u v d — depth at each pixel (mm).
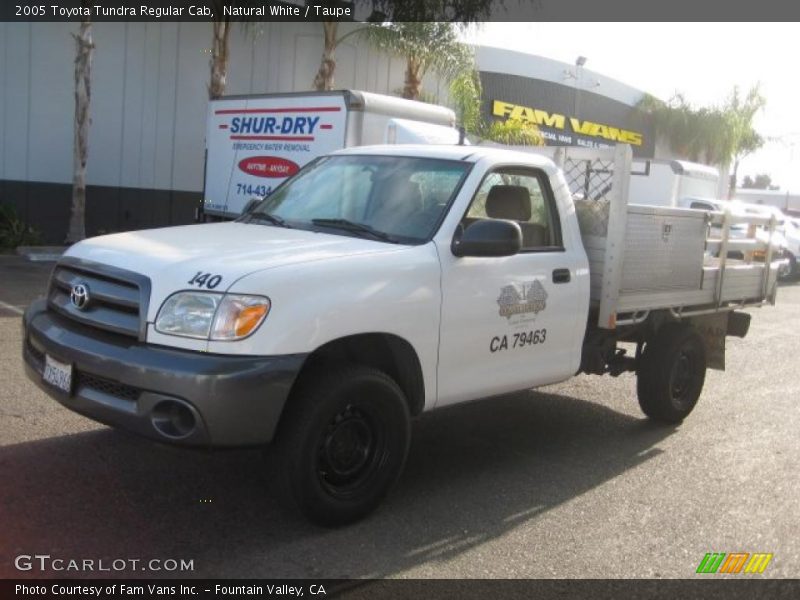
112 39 17484
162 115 18469
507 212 5219
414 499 4898
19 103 16547
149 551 3961
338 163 5648
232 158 14555
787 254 22547
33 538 3996
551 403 7469
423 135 11648
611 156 5785
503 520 4688
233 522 4332
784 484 5637
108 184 17984
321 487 4191
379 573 3928
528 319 5188
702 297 6801
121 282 4086
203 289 3846
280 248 4344
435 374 4656
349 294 4141
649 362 6652
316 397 4051
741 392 8484
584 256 5691
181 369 3707
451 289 4656
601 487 5355
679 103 33219
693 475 5719
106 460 5023
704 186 22172
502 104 27094
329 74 18422
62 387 4137
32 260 14516
